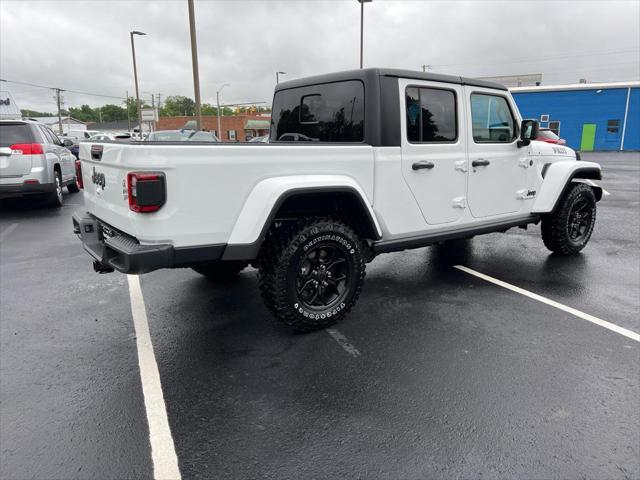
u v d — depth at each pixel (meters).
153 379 3.01
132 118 99.56
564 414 2.57
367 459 2.25
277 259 3.30
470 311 4.02
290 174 3.27
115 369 3.14
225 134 64.81
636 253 5.86
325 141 4.20
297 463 2.23
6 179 8.59
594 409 2.61
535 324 3.74
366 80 3.71
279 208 3.42
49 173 9.02
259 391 2.85
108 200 3.30
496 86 4.52
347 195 3.53
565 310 4.01
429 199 4.09
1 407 2.71
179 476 2.16
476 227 4.57
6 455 2.30
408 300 4.30
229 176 3.02
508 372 3.01
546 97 34.06
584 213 5.70
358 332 3.64
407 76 3.80
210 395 2.82
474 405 2.66
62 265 5.62
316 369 3.09
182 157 2.84
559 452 2.28
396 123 3.76
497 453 2.28
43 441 2.41
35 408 2.70
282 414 2.62
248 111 86.31
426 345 3.40
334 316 3.62
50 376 3.06
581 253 5.88
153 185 2.75
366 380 2.95
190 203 2.90
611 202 10.16
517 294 4.42
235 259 3.10
